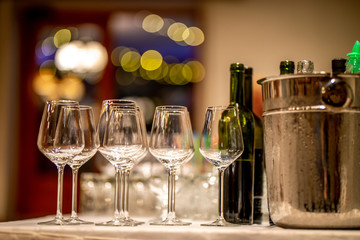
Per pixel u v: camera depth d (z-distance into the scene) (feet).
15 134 13.65
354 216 2.87
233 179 3.42
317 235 2.69
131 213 5.04
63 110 3.23
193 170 6.10
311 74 2.86
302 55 13.10
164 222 3.17
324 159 2.85
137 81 14.23
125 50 14.11
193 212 4.33
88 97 13.92
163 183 4.58
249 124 3.48
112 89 13.94
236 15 13.42
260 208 3.54
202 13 13.56
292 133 2.90
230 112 3.15
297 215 2.90
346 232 2.70
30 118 13.74
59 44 13.82
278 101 2.96
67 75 13.85
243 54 13.34
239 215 3.39
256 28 13.32
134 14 13.62
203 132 3.17
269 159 3.05
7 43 13.50
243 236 2.70
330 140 2.85
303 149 2.88
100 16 13.67
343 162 2.85
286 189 2.93
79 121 3.26
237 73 3.59
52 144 3.18
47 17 13.71
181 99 14.12
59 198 3.27
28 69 13.75
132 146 3.18
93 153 3.39
